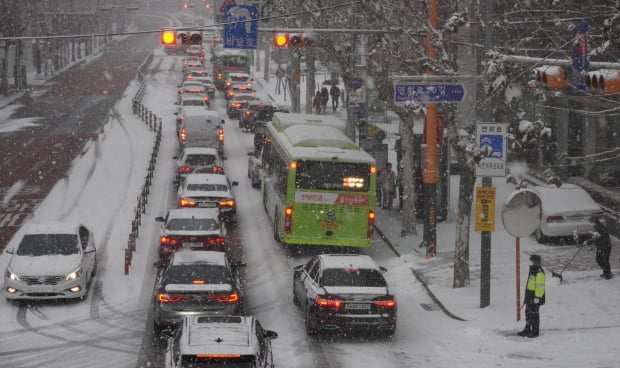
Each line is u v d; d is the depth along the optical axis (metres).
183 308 23.52
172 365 17.08
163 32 34.72
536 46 32.84
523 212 24.72
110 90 109.94
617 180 42.88
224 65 107.69
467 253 29.55
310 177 33.59
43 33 129.62
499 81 23.98
